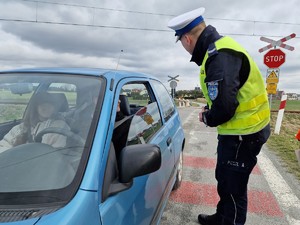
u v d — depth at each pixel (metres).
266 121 2.49
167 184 2.82
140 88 2.92
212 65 2.24
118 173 1.65
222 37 2.35
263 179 4.60
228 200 2.70
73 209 1.27
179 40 2.62
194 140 7.79
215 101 2.24
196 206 3.67
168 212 3.50
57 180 1.43
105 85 1.97
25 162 1.57
